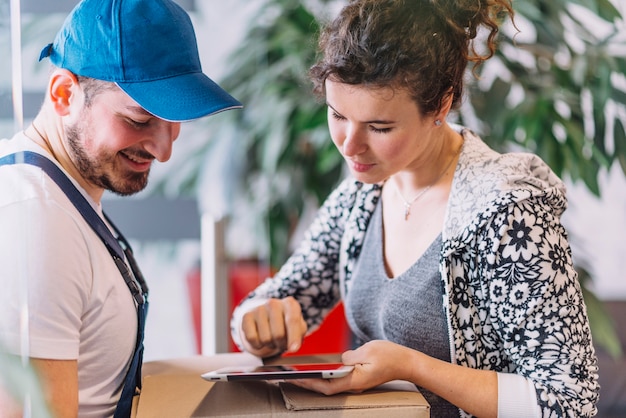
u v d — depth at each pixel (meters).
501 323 1.17
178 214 2.97
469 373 1.15
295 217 2.89
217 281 1.83
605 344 2.48
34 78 2.46
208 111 1.11
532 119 2.31
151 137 1.15
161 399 1.13
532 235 1.13
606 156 2.40
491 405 1.12
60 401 1.01
